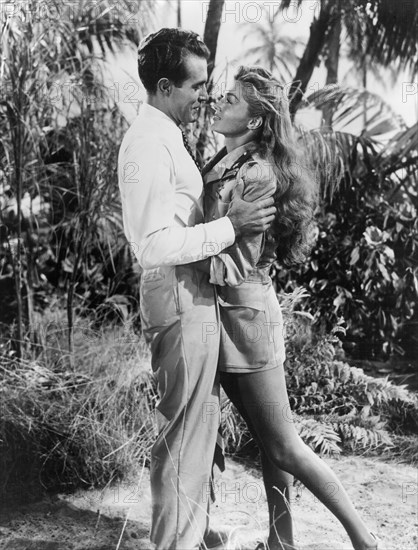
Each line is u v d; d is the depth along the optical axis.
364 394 3.02
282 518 2.12
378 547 2.10
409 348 3.46
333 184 3.37
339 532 2.34
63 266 3.66
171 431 1.94
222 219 1.85
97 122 3.37
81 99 3.31
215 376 1.98
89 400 2.86
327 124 3.65
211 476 2.12
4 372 2.97
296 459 2.00
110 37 3.45
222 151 2.08
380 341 3.46
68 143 3.40
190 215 1.92
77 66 3.39
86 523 2.39
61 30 3.29
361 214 3.57
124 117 3.39
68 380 2.98
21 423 2.62
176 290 1.90
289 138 2.00
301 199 2.01
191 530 1.94
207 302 1.93
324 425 2.82
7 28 3.03
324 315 3.41
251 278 1.97
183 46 1.96
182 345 1.90
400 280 3.49
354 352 3.47
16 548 2.21
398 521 2.38
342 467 2.79
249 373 1.97
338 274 3.46
